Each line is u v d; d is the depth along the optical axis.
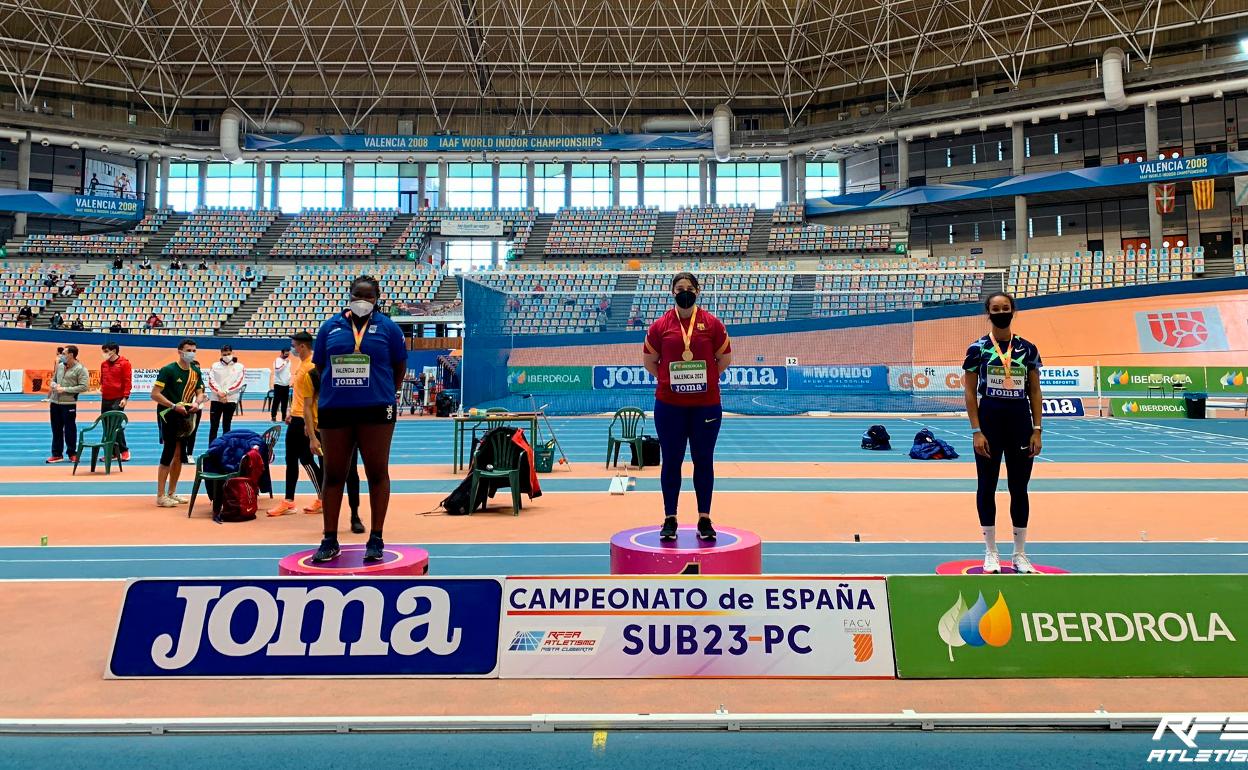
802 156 38.28
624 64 36.53
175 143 37.50
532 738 2.78
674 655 3.34
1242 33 31.33
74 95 37.31
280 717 2.88
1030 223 35.75
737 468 11.27
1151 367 21.39
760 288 28.23
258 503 8.31
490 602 3.43
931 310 26.56
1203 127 32.59
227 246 37.28
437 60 38.16
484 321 17.80
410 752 2.66
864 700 3.05
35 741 2.74
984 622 3.35
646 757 2.62
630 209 38.84
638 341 24.22
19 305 32.09
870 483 9.72
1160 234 30.94
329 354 4.33
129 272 33.69
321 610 3.40
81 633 3.89
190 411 8.08
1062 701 3.03
